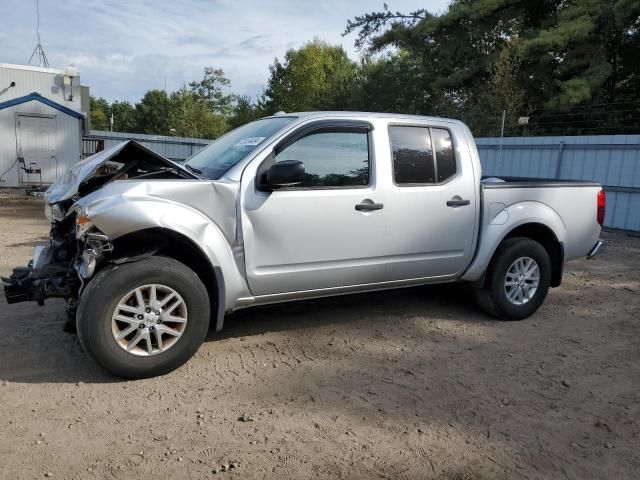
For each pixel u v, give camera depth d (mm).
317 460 2889
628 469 2947
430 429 3248
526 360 4352
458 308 5617
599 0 18625
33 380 3674
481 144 14422
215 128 58625
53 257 4047
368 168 4484
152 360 3689
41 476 2668
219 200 3846
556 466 2943
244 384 3736
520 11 22328
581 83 17906
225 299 3928
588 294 6504
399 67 29891
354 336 4727
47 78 19453
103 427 3129
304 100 47281
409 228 4633
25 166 17547
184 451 2924
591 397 3760
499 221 5086
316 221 4199
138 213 3506
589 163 11961
